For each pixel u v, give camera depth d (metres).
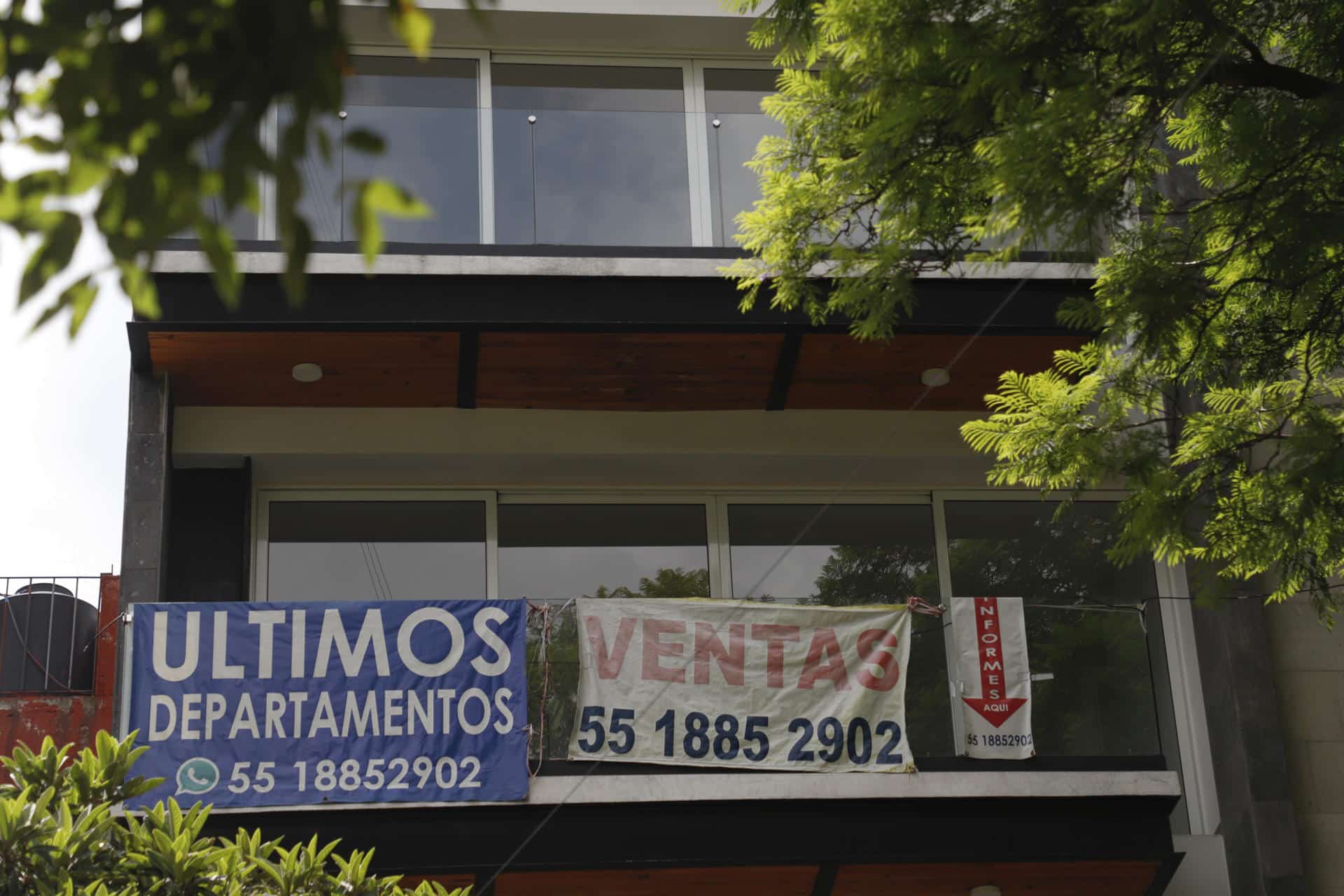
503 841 9.80
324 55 2.61
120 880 6.33
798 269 8.27
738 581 11.93
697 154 11.23
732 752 10.05
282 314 10.37
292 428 11.32
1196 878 10.99
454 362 10.95
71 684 10.78
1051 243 7.95
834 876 10.21
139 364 10.54
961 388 11.72
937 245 8.01
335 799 9.48
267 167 2.58
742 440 11.74
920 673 10.66
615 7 11.60
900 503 12.29
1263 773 10.85
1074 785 10.36
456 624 9.88
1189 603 11.70
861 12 7.14
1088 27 7.04
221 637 9.60
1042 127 6.78
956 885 10.64
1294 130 7.80
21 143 2.62
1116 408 8.32
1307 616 11.34
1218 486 8.25
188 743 9.41
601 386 11.35
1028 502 12.32
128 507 10.27
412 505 11.83
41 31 2.55
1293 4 7.98
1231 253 7.96
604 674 10.07
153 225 2.58
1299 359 8.63
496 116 11.03
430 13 11.32
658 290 10.75
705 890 10.32
